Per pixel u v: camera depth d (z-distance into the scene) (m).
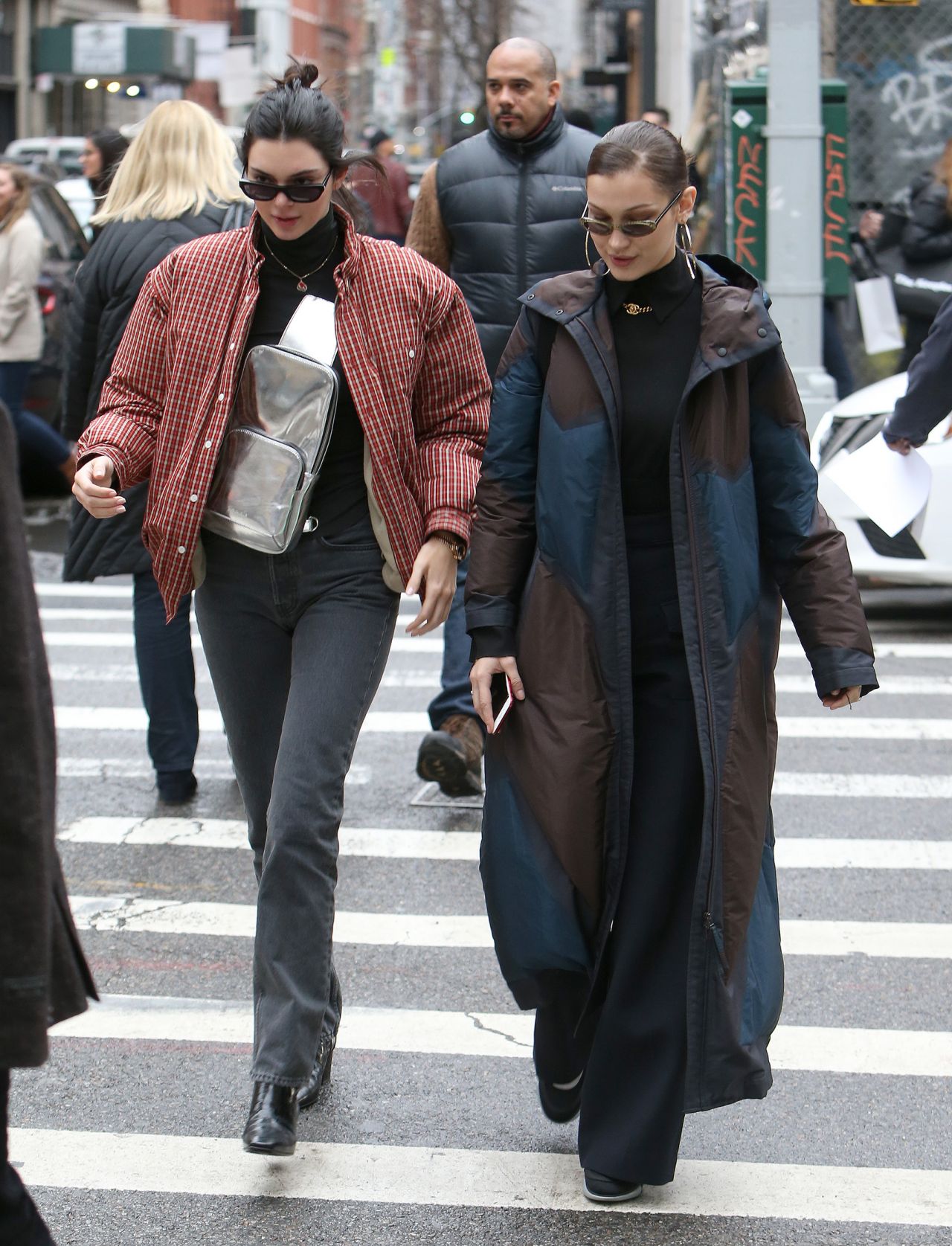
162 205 7.35
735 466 4.25
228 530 4.76
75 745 9.04
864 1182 4.64
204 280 4.77
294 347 4.73
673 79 26.00
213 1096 5.14
